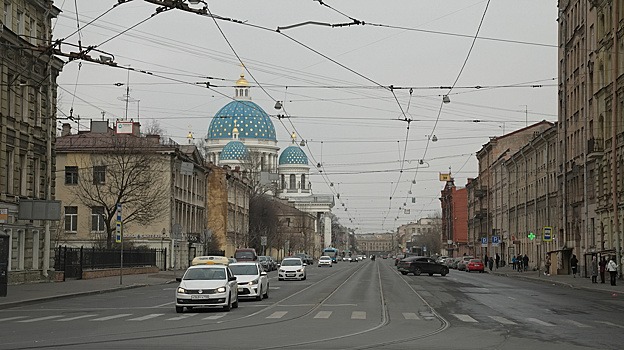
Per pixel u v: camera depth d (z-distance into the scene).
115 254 62.16
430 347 17.31
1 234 34.88
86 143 75.81
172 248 77.12
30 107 46.81
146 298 37.69
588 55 60.00
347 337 19.47
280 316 26.38
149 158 72.25
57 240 68.81
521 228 93.38
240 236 112.75
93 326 22.64
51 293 38.03
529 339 19.25
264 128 160.25
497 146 114.31
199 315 26.92
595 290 43.78
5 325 23.03
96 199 72.06
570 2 67.12
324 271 89.31
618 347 17.70
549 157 77.00
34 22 46.25
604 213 56.09
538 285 52.28
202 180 96.12
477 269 88.50
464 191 160.12
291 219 153.12
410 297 37.72
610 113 54.78
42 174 48.56
